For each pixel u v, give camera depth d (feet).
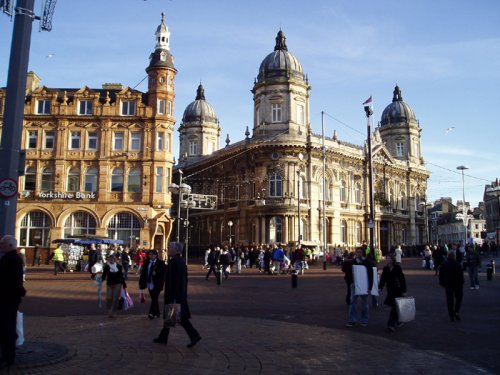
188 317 33.58
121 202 149.79
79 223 150.00
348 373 27.43
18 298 27.53
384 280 43.09
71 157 151.53
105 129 152.76
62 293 70.85
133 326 42.52
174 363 28.94
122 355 30.83
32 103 153.17
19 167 32.78
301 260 117.50
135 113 154.61
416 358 31.12
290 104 185.68
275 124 186.39
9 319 27.12
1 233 31.37
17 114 32.96
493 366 29.27
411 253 233.55
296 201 176.55
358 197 208.44
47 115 152.05
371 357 31.35
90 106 155.02
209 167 207.82
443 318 47.75
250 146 181.68
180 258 33.65
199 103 265.13
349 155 199.41
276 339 36.88
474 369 28.48
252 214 181.47
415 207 246.68
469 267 77.97
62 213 147.84
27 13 33.88
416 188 249.96
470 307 55.67
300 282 92.07
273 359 30.45
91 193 149.79
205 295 69.72
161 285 47.26
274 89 186.91
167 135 155.63
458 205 495.82
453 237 468.75
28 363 27.32
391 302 41.42
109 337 37.06
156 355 31.01
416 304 58.39
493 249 216.74
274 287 81.71
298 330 40.91
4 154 32.30
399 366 29.09
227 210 197.26
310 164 182.70
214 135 263.49
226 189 203.62
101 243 122.93
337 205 193.57
